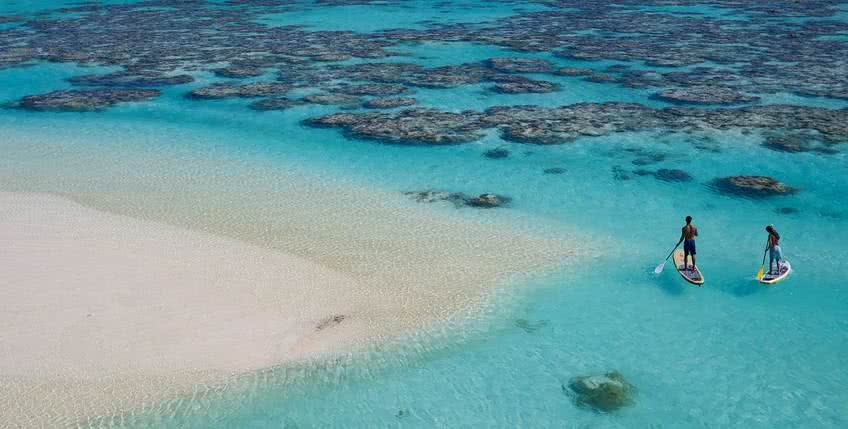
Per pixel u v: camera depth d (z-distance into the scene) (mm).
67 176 31609
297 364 17594
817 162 31688
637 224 26234
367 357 17969
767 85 44969
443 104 42688
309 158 34094
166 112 42781
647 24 71625
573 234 25438
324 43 62781
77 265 21625
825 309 20203
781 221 26250
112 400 16031
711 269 22734
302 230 25656
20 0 102938
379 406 16203
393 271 22484
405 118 39562
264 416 15789
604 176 31000
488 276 22234
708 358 17969
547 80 48156
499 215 27125
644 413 15969
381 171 32156
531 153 34031
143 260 22266
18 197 28156
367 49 59594
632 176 30922
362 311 20016
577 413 15977
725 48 57375
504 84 46750
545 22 74375
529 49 58719
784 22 71062
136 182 30875
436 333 19078
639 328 19375
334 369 17469
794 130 35781
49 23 78188
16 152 35344
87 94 46344
